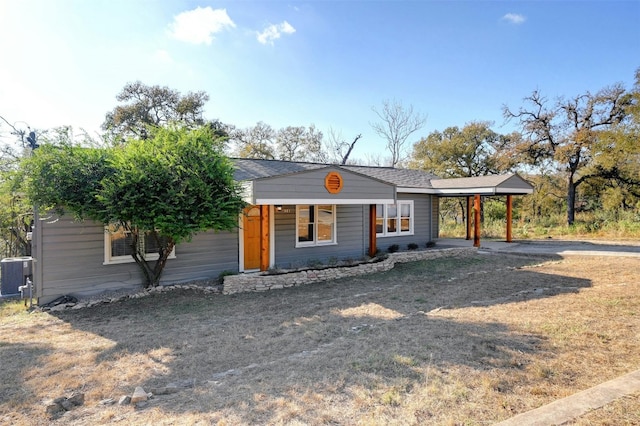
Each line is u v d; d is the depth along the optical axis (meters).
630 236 18.09
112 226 8.06
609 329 5.00
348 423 2.86
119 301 7.70
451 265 11.76
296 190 9.30
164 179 7.38
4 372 4.31
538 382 3.48
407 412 2.99
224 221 7.87
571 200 23.52
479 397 3.21
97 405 3.46
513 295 7.47
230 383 3.79
